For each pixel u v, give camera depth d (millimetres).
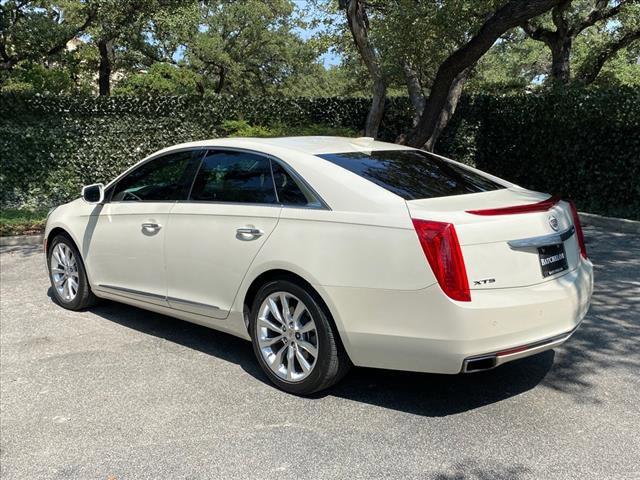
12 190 12656
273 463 3205
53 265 6090
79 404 3965
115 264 5273
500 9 9641
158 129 13352
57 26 13625
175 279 4707
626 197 10922
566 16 15164
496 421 3604
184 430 3592
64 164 12969
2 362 4703
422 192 3826
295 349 3979
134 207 5082
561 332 3646
